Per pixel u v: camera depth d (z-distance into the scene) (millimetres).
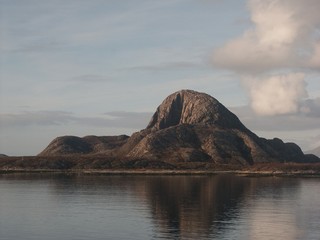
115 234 49719
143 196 91062
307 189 114375
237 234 49844
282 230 52344
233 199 86188
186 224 55844
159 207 72625
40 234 49812
